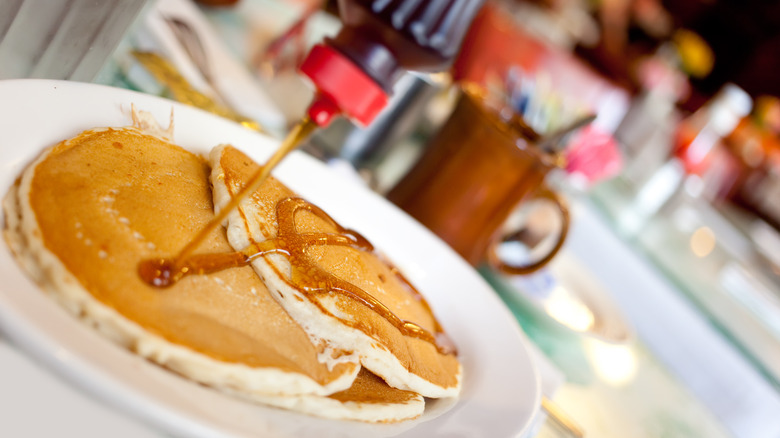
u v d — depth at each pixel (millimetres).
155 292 333
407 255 509
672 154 1383
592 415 537
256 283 370
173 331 327
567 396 544
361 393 378
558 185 1046
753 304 1117
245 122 542
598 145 962
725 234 1492
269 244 378
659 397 658
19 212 332
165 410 294
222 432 300
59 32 384
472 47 1133
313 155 632
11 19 373
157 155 394
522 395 419
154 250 344
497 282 669
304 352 363
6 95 350
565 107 898
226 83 611
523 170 590
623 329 728
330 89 337
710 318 958
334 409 355
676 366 770
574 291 755
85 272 322
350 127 676
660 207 1360
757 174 1943
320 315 373
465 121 597
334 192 498
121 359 305
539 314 645
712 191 1865
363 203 507
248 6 971
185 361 325
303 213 419
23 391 292
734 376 801
